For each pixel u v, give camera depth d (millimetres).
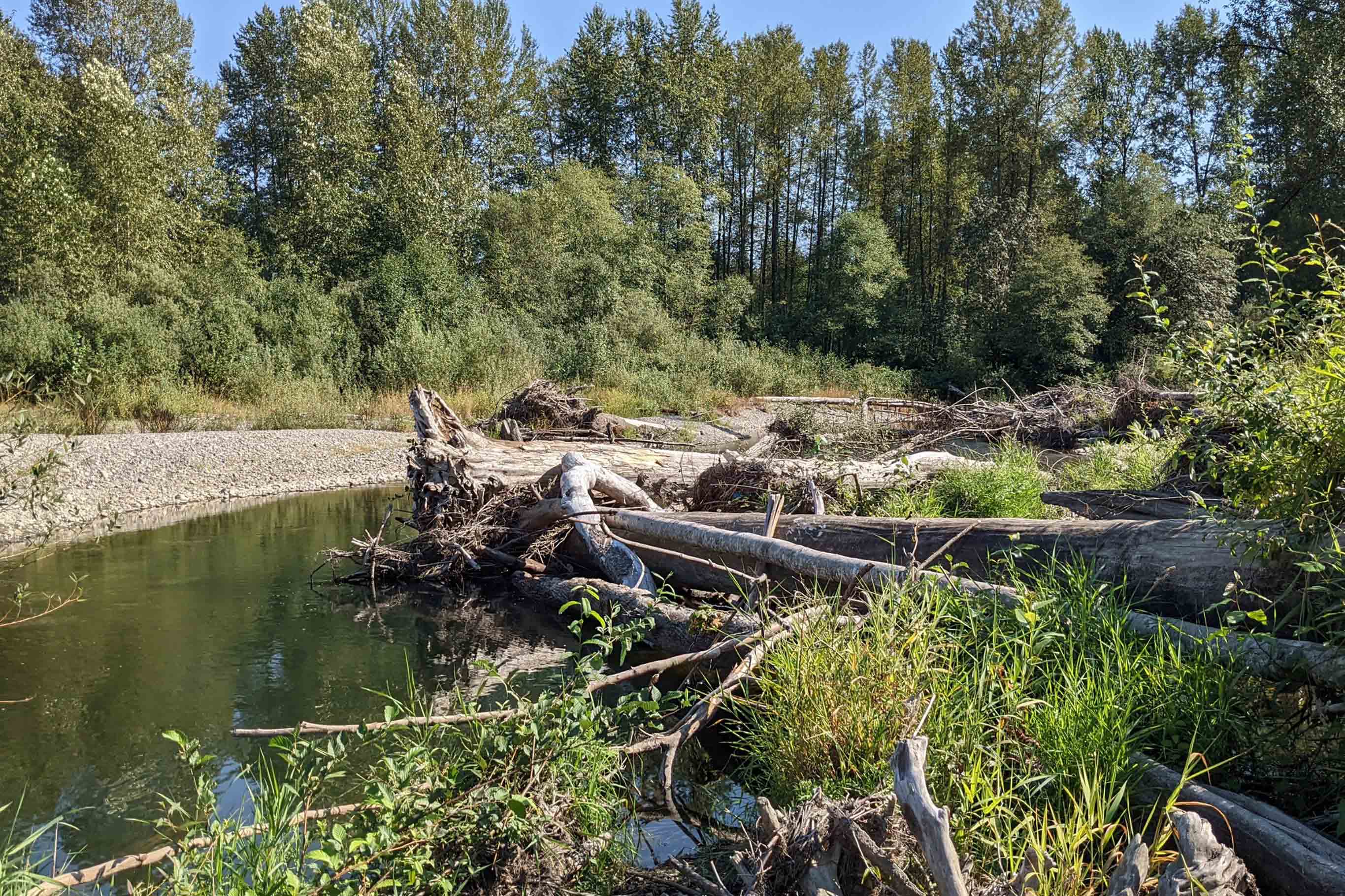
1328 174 25562
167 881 2816
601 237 33969
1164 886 2232
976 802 2998
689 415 23188
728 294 37844
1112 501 6418
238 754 4488
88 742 4633
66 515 11125
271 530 10930
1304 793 3051
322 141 34375
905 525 5734
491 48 42250
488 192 36781
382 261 28047
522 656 6164
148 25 38844
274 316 23000
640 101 42406
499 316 27656
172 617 7082
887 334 36688
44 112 25375
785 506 8227
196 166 31344
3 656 6039
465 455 9344
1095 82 41438
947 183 43812
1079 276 28500
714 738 4680
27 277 20953
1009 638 4023
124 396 17422
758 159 46688
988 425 16344
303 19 35094
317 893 2539
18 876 2637
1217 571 3992
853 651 3816
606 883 3125
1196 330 4316
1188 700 3381
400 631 6789
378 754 4461
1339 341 3744
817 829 2643
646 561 7547
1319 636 3547
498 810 2883
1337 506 3447
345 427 19172
